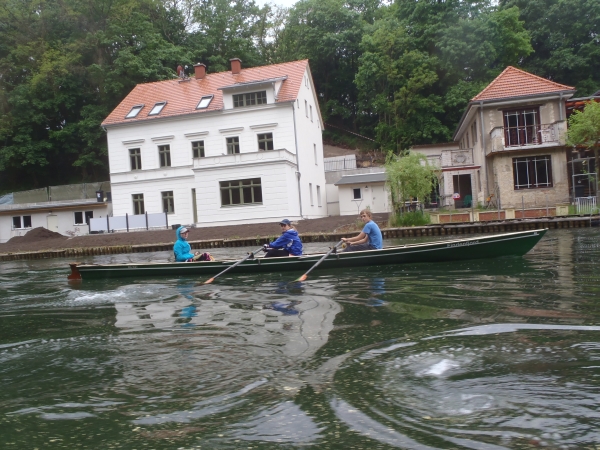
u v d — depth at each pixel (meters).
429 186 23.53
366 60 50.03
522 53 47.22
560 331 5.18
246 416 3.56
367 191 36.62
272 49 64.00
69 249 25.39
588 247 13.18
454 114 47.59
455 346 4.86
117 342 5.93
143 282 11.63
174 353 5.27
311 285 9.59
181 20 57.34
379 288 8.73
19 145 48.38
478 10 46.31
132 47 48.69
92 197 40.75
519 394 3.63
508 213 23.23
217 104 34.25
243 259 11.93
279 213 30.70
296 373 4.37
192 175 34.03
